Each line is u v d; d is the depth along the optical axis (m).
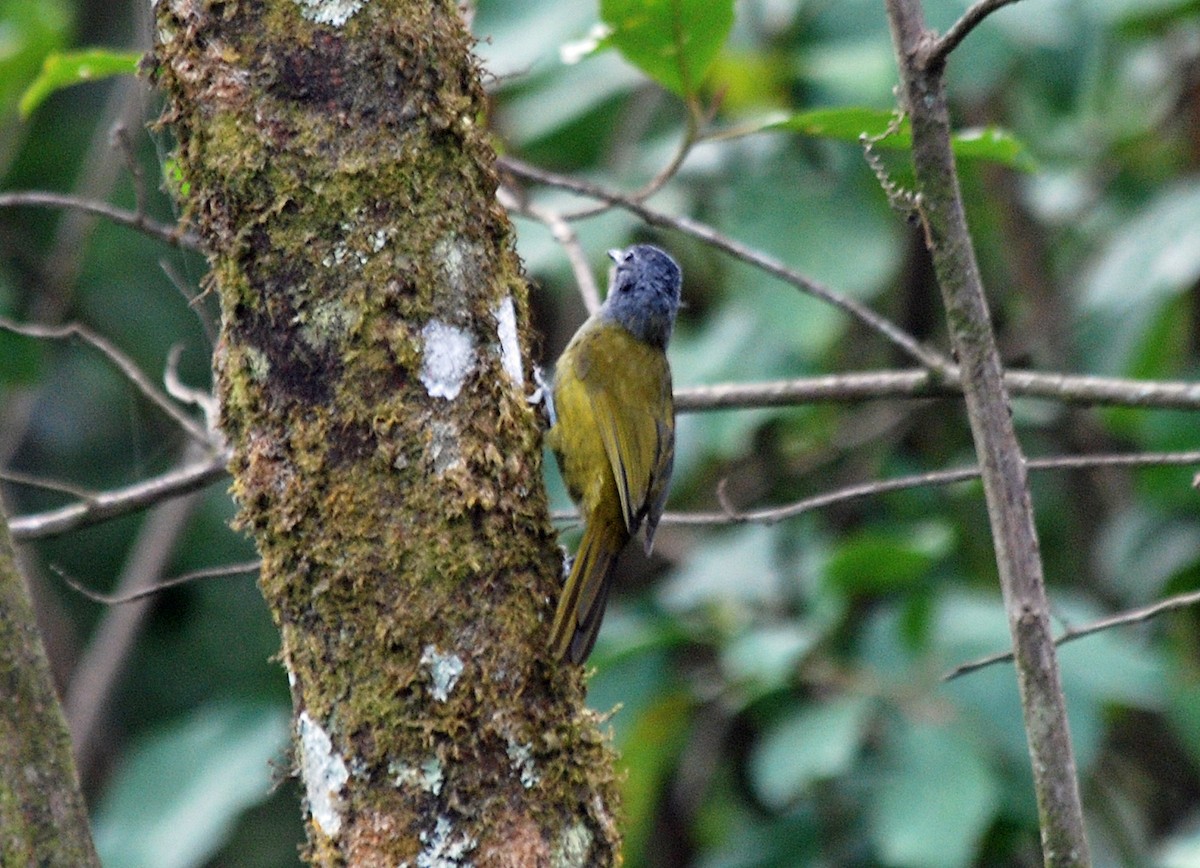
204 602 14.06
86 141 14.59
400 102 5.93
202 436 8.50
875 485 7.96
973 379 6.01
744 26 12.45
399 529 5.75
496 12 11.97
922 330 14.11
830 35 12.37
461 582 5.78
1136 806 13.46
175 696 13.82
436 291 5.92
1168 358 13.48
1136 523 13.20
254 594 14.11
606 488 8.34
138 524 14.51
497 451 5.95
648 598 12.37
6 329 8.42
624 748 11.32
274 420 5.87
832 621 10.95
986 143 8.26
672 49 8.33
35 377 12.55
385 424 5.78
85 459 14.12
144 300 13.89
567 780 5.91
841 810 11.14
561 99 12.39
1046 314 13.95
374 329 5.82
